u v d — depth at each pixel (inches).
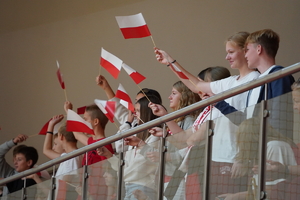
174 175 226.2
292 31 450.0
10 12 621.6
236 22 484.1
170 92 514.0
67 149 365.7
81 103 565.0
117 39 557.3
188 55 509.4
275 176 186.5
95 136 338.0
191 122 291.4
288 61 446.6
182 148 224.8
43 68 597.3
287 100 186.2
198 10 511.2
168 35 525.7
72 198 278.5
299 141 180.4
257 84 193.5
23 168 377.1
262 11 470.0
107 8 568.7
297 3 452.4
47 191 294.2
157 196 231.9
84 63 572.4
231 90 202.2
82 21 582.9
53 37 597.6
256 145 193.8
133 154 248.7
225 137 205.6
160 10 535.2
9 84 611.5
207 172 209.9
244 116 200.2
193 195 214.4
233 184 199.3
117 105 357.1
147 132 288.4
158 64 526.9
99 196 263.0
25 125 593.9
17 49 614.5
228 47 269.1
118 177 254.2
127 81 539.5
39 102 591.8
